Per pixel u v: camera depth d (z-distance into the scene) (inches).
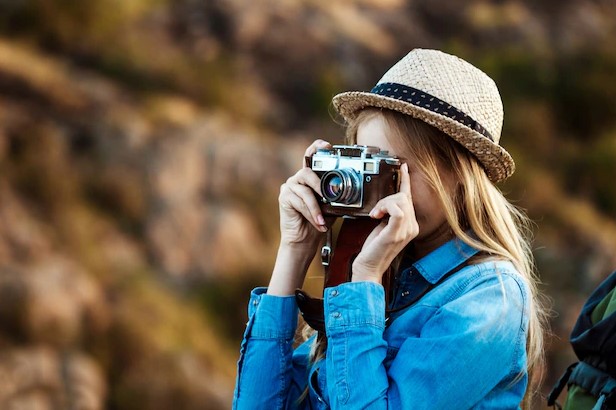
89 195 491.2
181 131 536.7
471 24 756.0
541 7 796.0
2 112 507.2
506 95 714.8
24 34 582.9
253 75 644.7
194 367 414.6
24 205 459.8
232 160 532.7
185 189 511.2
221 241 496.1
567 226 596.1
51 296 401.7
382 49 706.2
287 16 684.1
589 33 770.2
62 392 370.9
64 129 516.4
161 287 461.4
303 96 649.0
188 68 611.8
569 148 693.9
